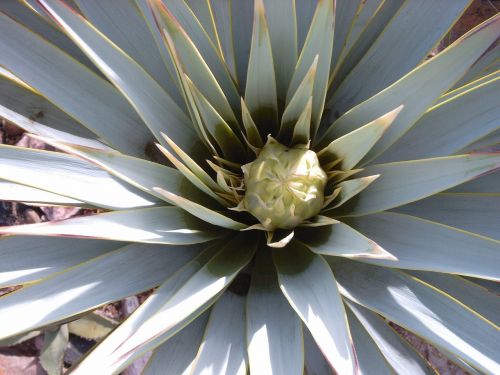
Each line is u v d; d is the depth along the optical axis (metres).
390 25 0.41
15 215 0.59
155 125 0.38
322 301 0.32
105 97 0.40
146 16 0.37
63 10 0.34
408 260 0.34
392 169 0.36
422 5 0.40
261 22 0.34
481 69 0.47
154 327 0.30
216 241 0.39
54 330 0.50
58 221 0.31
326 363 0.39
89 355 0.32
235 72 0.43
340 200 0.36
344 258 0.37
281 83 0.40
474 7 0.64
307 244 0.36
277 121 0.40
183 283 0.36
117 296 0.36
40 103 0.41
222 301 0.37
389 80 0.41
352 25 0.41
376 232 0.36
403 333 0.56
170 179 0.37
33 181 0.35
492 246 0.33
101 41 0.36
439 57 0.33
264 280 0.37
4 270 0.37
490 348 0.32
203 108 0.36
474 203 0.39
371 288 0.36
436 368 0.54
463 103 0.37
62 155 0.36
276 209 0.35
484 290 0.38
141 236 0.34
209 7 0.41
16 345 0.55
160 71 0.42
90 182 0.37
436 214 0.39
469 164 0.32
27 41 0.38
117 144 0.40
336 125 0.38
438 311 0.34
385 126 0.32
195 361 0.34
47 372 0.51
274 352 0.33
